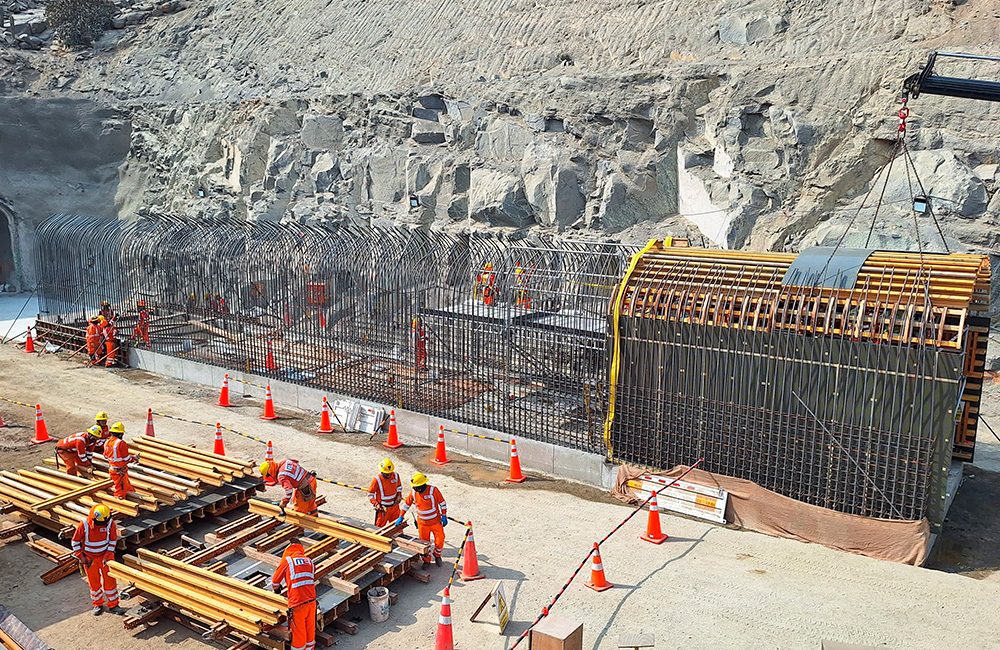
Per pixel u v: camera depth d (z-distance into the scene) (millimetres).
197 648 11156
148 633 11516
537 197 31844
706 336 15570
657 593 12570
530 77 38031
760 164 28422
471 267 20688
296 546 10805
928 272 14336
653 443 16500
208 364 25000
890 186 25859
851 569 13414
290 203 38969
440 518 13305
